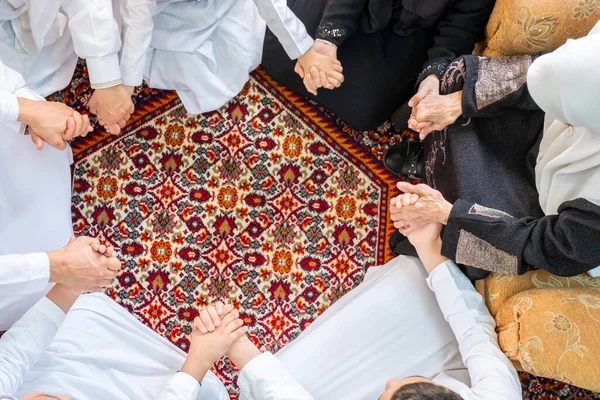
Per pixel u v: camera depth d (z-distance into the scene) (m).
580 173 1.43
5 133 1.62
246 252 2.03
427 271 1.66
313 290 2.03
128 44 1.67
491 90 1.59
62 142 1.60
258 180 2.07
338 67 1.82
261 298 2.01
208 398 1.64
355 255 2.04
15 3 1.60
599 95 1.17
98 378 1.60
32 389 1.53
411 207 1.59
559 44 1.58
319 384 1.65
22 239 1.65
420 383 1.32
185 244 2.03
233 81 2.00
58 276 1.49
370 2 1.78
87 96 2.06
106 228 2.02
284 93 2.11
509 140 1.66
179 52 1.89
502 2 1.62
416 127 1.67
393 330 1.68
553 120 1.55
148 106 2.07
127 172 2.04
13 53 1.72
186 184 2.05
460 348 1.57
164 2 1.76
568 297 1.45
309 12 1.93
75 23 1.57
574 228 1.37
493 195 1.62
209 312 1.58
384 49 1.91
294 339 1.91
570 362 1.41
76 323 1.64
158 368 1.65
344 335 1.68
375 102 1.96
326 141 2.10
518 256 1.48
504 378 1.45
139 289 2.00
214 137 2.08
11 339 1.45
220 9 1.86
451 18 1.76
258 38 1.95
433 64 1.75
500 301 1.58
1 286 1.43
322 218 2.06
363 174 2.08
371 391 1.64
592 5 1.50
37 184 1.65
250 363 1.50
